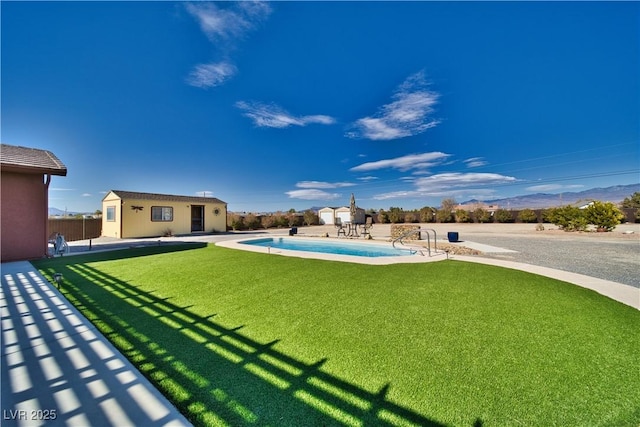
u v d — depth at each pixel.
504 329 3.17
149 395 1.99
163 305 4.05
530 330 3.14
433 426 1.68
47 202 8.61
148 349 2.71
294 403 1.90
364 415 1.78
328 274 6.01
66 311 3.80
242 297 4.42
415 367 2.37
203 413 1.80
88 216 17.95
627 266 6.95
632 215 23.47
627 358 2.54
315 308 3.89
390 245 12.32
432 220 31.30
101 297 4.46
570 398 1.97
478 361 2.47
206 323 3.37
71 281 5.51
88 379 2.20
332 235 18.16
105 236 17.50
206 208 21.39
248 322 3.40
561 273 6.03
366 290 4.78
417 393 2.01
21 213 8.17
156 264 7.30
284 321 3.42
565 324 3.31
